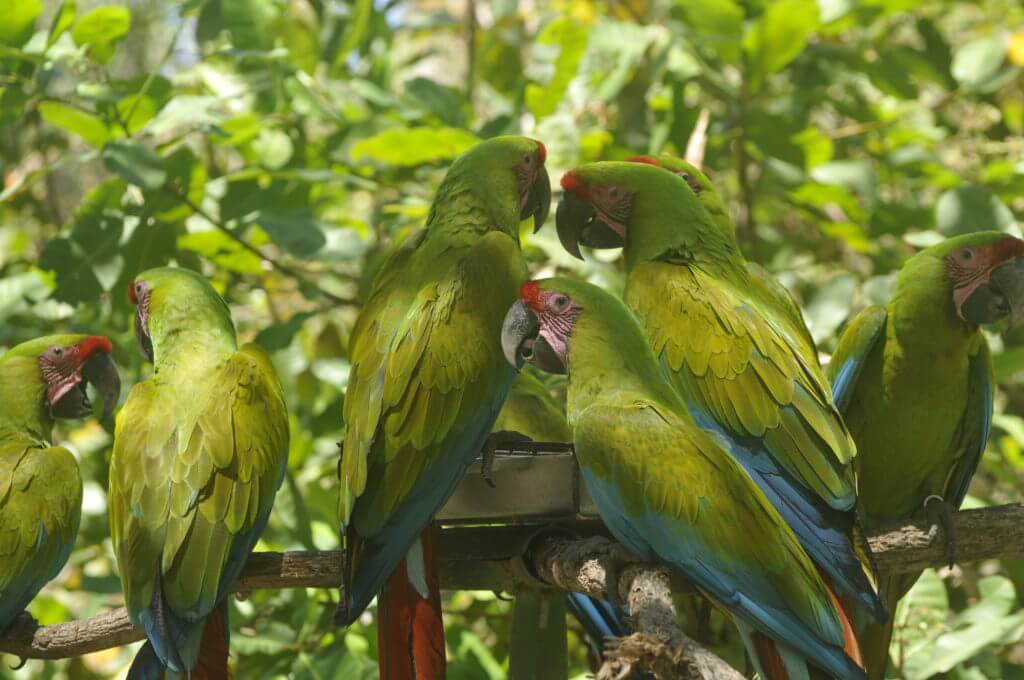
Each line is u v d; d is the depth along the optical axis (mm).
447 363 4508
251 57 6914
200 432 4504
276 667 5855
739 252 5426
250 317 9336
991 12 9273
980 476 7676
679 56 7125
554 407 5406
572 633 6711
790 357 4867
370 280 6832
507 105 7863
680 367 4922
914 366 5207
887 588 5066
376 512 4293
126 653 7773
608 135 7031
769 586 3922
